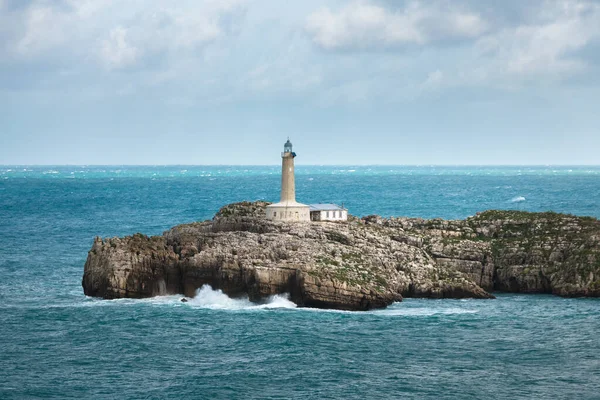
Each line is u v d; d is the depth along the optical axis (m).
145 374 145.88
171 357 155.75
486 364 151.62
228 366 150.50
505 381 142.25
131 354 157.50
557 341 166.75
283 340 166.88
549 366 150.50
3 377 143.62
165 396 135.00
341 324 180.12
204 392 136.75
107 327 177.25
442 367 150.00
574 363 152.00
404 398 134.50
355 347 162.50
